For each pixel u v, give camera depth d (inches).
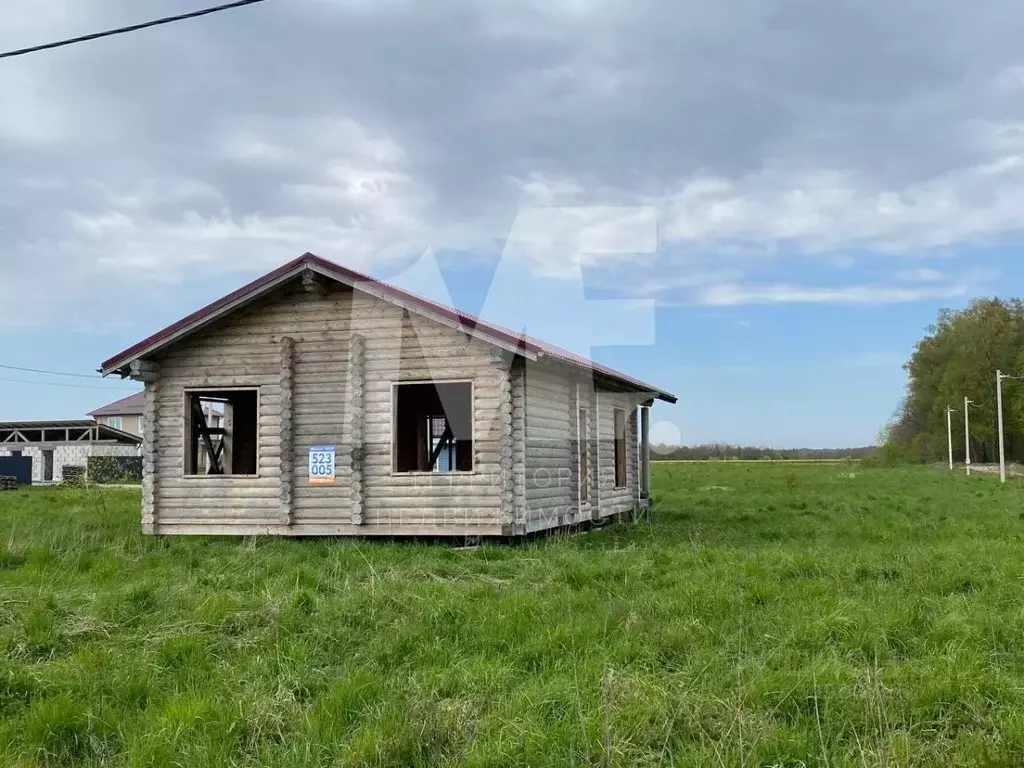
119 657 293.3
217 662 293.1
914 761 203.0
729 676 262.1
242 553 536.7
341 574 450.6
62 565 496.1
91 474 1605.6
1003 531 674.8
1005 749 209.0
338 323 631.8
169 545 591.8
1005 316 3088.1
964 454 3147.1
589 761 206.2
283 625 324.8
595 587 407.5
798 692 244.7
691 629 312.5
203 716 241.3
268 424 643.5
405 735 219.3
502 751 211.2
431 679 266.1
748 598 369.4
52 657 304.3
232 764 216.4
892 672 263.6
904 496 1132.5
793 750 209.9
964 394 3061.0
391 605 356.5
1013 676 261.9
